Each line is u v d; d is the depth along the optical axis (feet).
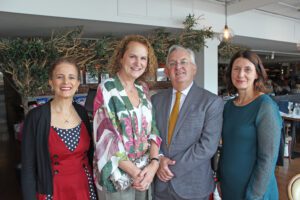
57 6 9.88
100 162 4.34
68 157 4.60
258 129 4.81
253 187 4.81
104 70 11.79
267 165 4.66
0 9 8.73
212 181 5.65
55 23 11.14
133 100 4.88
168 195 5.31
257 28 18.66
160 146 5.35
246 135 4.99
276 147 4.66
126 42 4.93
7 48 9.38
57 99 4.73
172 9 13.44
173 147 5.27
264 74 5.29
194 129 5.20
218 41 16.62
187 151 5.18
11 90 23.24
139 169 4.53
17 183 11.91
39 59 9.91
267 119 4.71
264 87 5.32
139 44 4.86
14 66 9.82
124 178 4.45
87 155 5.01
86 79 14.08
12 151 16.62
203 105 5.27
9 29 11.96
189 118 5.25
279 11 19.17
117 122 4.52
